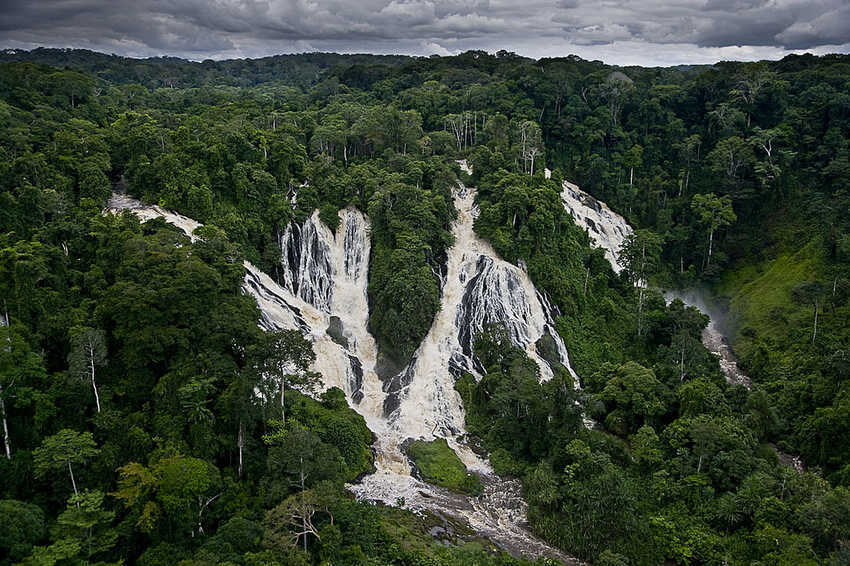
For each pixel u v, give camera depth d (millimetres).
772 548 58500
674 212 139875
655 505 68500
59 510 57625
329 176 116125
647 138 151500
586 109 155625
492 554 61875
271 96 191875
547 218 107750
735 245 130125
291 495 59438
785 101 143000
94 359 66312
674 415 83250
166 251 77875
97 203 95875
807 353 97312
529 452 79125
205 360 68625
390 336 96500
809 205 125750
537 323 102625
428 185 119688
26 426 61156
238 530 54562
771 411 83562
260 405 68562
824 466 74938
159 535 55625
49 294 72125
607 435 77812
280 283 104625
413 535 63125
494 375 87125
